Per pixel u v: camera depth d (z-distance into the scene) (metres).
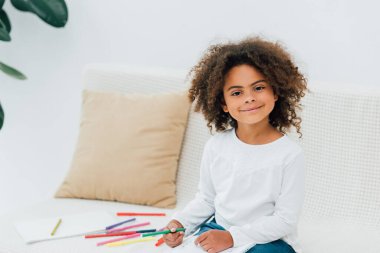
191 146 1.75
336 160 1.58
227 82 1.26
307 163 1.61
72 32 2.14
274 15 1.80
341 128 1.58
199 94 1.40
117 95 1.80
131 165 1.68
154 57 2.03
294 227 1.23
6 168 2.40
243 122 1.26
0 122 2.04
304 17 1.76
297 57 1.79
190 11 1.93
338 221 1.54
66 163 2.28
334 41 1.73
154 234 1.29
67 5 2.12
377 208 1.53
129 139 1.71
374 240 1.42
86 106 1.82
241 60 1.25
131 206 1.67
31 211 1.60
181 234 1.29
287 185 1.23
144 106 1.75
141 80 1.84
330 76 1.76
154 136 1.70
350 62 1.72
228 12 1.87
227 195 1.29
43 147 2.30
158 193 1.66
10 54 2.25
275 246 1.21
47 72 2.22
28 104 2.28
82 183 1.71
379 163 1.54
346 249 1.37
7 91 2.30
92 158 1.72
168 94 1.75
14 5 2.03
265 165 1.25
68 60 2.17
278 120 1.36
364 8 1.67
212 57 1.33
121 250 1.31
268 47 1.29
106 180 1.69
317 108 1.60
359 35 1.70
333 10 1.71
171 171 1.71
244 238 1.20
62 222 1.48
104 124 1.75
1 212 2.40
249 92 1.24
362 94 1.56
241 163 1.28
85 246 1.33
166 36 1.99
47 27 2.17
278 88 1.27
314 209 1.59
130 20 2.04
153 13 1.99
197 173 1.72
